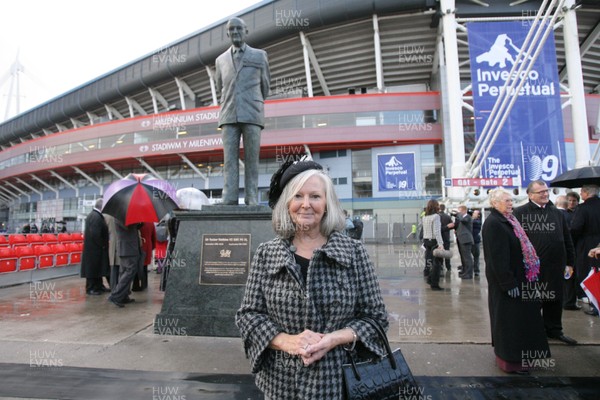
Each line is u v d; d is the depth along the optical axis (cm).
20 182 4772
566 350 348
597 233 489
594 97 2841
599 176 473
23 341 376
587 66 3027
